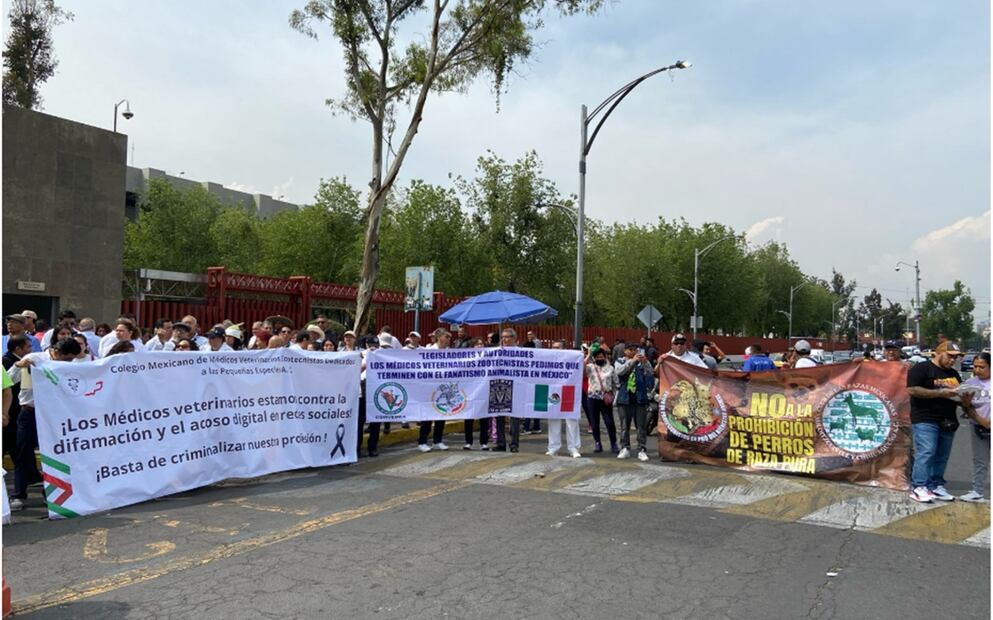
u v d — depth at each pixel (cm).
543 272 3716
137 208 5697
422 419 1059
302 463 927
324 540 595
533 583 495
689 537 611
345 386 985
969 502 736
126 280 2162
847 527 649
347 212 4262
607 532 624
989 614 450
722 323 5406
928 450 738
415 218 3566
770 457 900
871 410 839
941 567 540
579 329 1780
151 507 721
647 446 1178
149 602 457
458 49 1766
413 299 1459
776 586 495
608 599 466
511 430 1076
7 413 655
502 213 3653
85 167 1678
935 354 745
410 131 1728
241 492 795
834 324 10644
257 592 475
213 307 1870
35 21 2275
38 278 1591
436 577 505
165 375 778
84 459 696
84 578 502
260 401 881
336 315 2305
